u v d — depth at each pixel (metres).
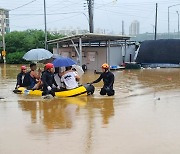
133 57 36.84
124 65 33.94
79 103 13.02
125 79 23.34
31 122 9.86
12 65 43.19
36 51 19.03
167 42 35.56
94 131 8.67
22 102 13.49
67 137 8.15
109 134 8.36
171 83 20.69
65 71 15.08
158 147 7.29
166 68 33.97
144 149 7.16
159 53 35.38
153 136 8.13
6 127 9.30
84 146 7.41
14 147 7.46
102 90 15.23
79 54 31.02
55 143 7.67
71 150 7.16
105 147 7.32
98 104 12.77
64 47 35.66
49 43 37.50
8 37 51.25
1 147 7.48
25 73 16.75
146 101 13.52
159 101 13.53
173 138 7.95
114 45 34.47
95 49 33.00
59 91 14.84
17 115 10.92
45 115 10.82
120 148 7.24
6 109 12.04
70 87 14.94
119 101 13.52
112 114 10.82
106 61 32.53
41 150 7.20
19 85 16.80
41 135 8.38
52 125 9.42
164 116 10.44
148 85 19.72
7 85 20.38
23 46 50.72
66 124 9.51
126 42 35.66
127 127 9.05
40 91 15.34
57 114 10.95
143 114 10.78
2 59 48.06
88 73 29.38
